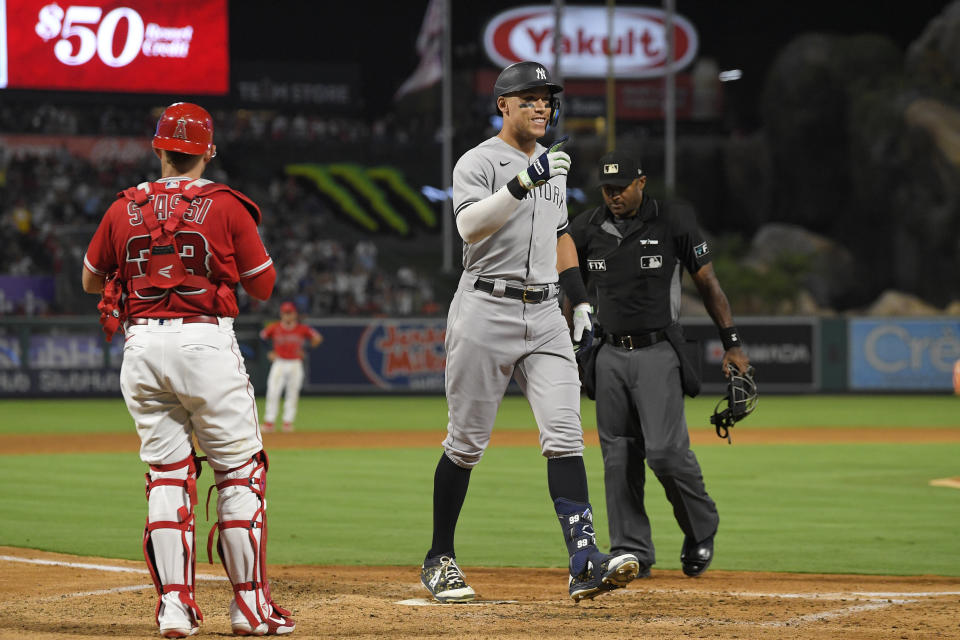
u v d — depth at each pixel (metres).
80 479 44.97
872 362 106.19
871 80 163.75
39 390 99.81
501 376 20.20
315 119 164.62
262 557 17.45
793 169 171.12
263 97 162.25
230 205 17.30
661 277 24.30
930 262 150.50
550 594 22.08
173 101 108.75
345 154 163.75
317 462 51.97
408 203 163.75
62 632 17.67
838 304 160.00
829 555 28.09
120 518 34.28
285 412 70.38
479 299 19.95
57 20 104.75
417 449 58.56
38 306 120.81
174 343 16.97
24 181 137.88
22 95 104.06
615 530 24.58
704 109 183.88
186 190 17.28
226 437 17.30
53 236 129.00
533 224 19.78
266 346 100.50
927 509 36.62
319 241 146.75
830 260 160.75
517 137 20.19
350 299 133.50
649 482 42.44
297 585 22.81
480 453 20.86
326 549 28.97
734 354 25.25
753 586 23.23
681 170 175.88
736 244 151.12
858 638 17.25
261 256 17.62
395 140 167.12
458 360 20.17
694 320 103.75
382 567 26.05
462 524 33.19
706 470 48.28
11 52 103.56
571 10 177.25
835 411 87.06
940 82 159.12
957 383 36.75
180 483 17.39
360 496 40.03
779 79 171.50
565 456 19.92
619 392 24.59
